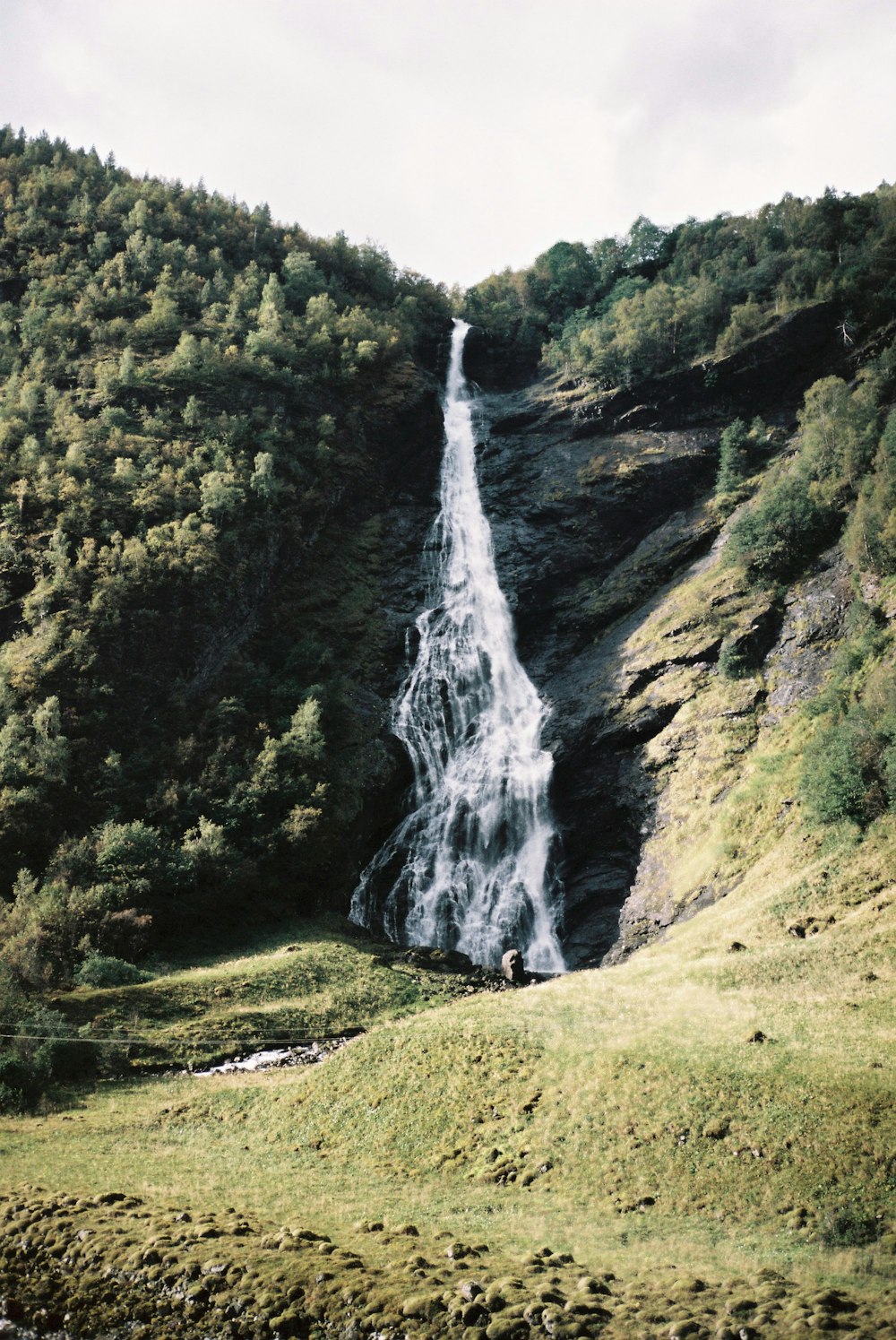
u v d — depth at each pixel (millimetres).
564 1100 37156
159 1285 25906
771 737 73375
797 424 106875
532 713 90750
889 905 50562
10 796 70062
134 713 79125
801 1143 31141
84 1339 24406
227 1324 24203
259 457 95875
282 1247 27250
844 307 112562
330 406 111438
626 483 104500
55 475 91562
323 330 117188
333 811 78375
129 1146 39594
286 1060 51594
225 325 116188
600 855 79562
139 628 82250
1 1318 25438
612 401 114062
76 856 67375
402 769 87000
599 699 86000
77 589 82938
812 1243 27031
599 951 72750
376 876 82188
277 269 140750
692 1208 29938
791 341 111812
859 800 58875
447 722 92750
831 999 43094
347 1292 24312
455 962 69438
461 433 119875
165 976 59781
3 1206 31109
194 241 138250
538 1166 34094
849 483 85938
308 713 80938
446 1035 44562
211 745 80062
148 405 103812
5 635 82750
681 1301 23031
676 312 117375
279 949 66438
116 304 119938
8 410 100250
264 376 109375
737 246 140625
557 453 112875
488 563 103875
